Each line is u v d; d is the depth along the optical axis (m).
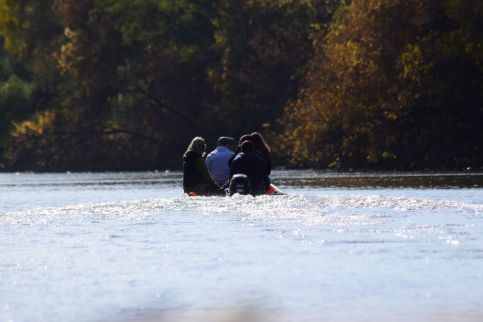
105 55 174.00
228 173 61.09
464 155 116.81
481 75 115.69
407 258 25.80
